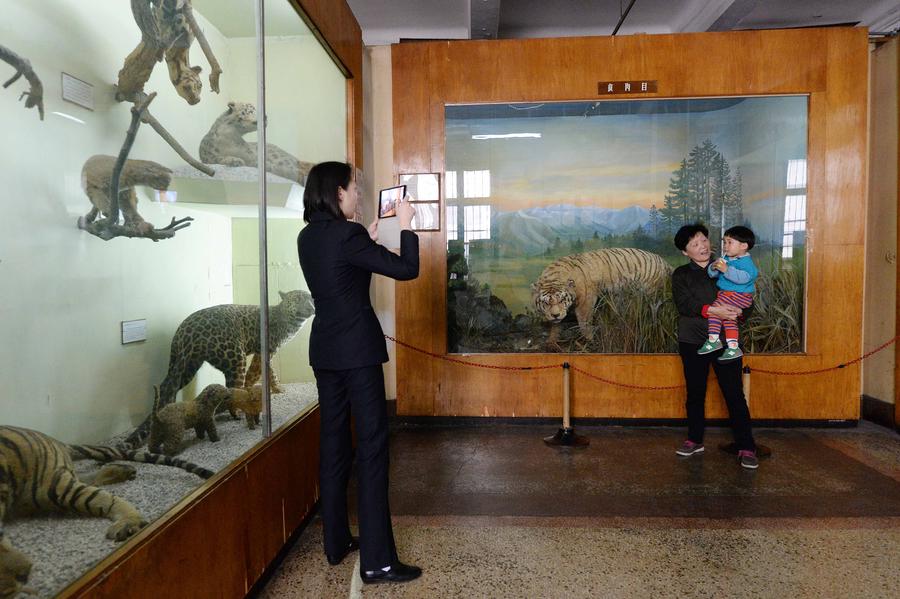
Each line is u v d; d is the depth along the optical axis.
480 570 2.49
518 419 4.91
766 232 4.80
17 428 1.41
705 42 4.70
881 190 4.75
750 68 4.68
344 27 3.79
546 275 4.94
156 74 2.09
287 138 3.04
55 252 1.59
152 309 2.06
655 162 4.86
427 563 2.55
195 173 2.34
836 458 3.98
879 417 4.78
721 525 2.92
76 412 1.66
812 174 4.69
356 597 2.29
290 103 3.07
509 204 4.93
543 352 4.93
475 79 4.85
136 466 1.82
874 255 4.84
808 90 4.66
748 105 4.77
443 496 3.36
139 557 1.47
